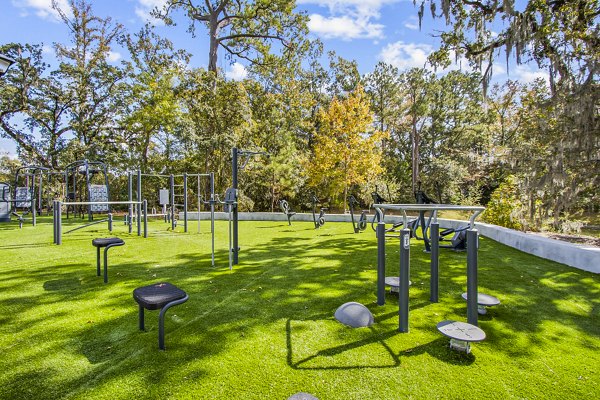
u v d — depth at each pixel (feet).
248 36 54.49
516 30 21.57
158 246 19.94
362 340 7.38
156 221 36.86
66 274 13.02
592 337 7.68
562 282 12.17
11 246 19.26
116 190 53.88
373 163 45.39
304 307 9.50
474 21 27.22
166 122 48.49
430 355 6.72
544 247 16.43
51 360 6.48
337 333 7.73
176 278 12.59
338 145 45.68
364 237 24.26
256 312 9.09
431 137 70.95
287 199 54.54
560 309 9.47
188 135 43.73
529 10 21.94
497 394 5.49
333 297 10.39
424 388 5.63
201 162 46.60
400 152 73.97
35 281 12.00
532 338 7.59
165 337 7.50
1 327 8.02
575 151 20.40
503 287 11.57
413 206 7.76
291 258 16.51
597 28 21.15
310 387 5.63
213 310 9.23
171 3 54.70
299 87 62.64
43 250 18.10
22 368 6.21
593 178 20.47
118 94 56.39
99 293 10.64
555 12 22.86
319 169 47.96
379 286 9.62
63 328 7.95
